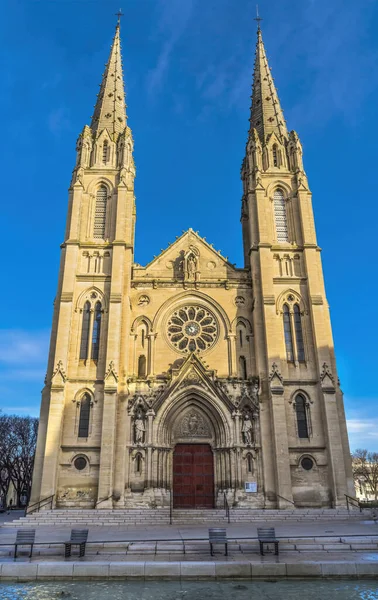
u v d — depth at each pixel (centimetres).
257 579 2256
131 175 6353
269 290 5550
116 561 2405
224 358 5509
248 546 2756
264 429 4981
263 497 4734
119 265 5541
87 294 5509
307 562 2320
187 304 5775
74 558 2519
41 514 4316
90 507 4597
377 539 2888
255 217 6012
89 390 5050
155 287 5784
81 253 5712
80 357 5231
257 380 5197
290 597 1950
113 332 5191
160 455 4878
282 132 6738
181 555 2591
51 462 4644
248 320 5700
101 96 7144
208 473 5009
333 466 4769
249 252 6091
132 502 4659
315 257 5781
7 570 2283
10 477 10056
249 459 4912
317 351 5275
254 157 6400
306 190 6169
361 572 2283
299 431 5031
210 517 4316
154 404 5012
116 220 5828
